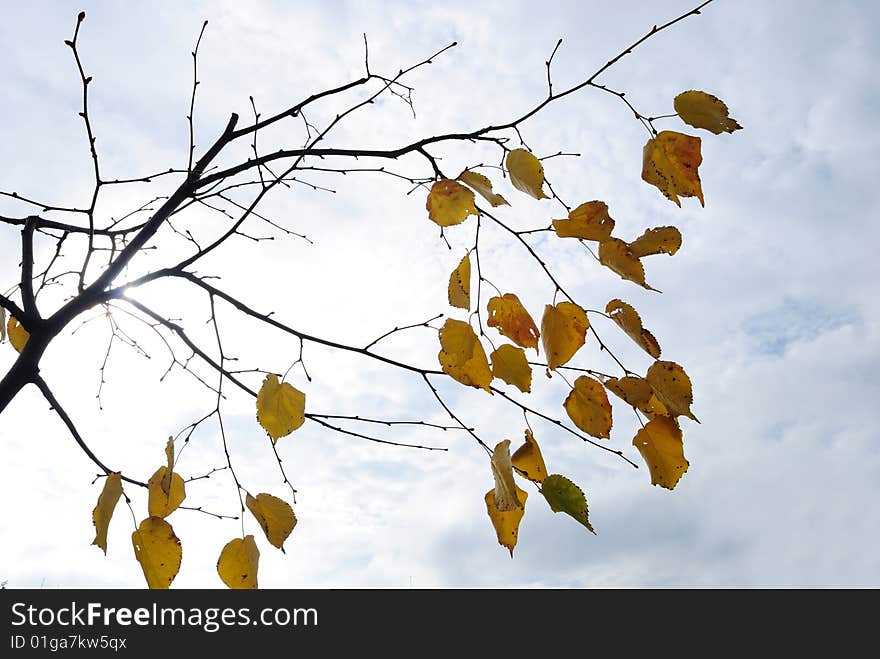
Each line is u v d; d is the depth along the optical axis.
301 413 0.85
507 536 0.75
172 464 0.80
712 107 0.70
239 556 0.83
